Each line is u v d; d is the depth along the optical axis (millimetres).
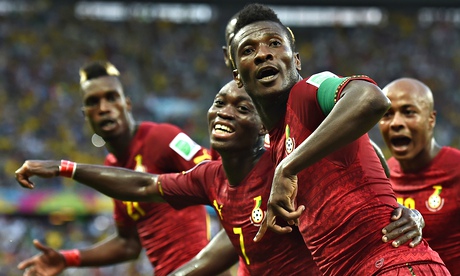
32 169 4512
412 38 29750
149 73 26766
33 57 25844
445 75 28000
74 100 24234
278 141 3801
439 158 5219
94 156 21812
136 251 6555
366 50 29344
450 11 30844
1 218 19344
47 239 19109
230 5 29562
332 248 3498
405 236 3400
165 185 4566
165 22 29547
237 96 4270
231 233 4414
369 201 3424
